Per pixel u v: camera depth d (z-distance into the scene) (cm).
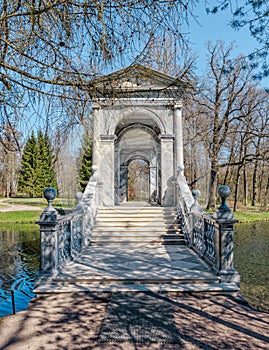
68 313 398
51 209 518
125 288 478
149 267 580
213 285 484
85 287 484
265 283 804
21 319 382
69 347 312
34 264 1049
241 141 2467
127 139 1559
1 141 445
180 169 1030
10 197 3784
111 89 395
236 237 1559
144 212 992
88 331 346
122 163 1623
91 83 372
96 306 421
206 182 2459
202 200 2459
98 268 572
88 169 1986
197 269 561
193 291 467
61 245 581
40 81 359
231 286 480
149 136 1535
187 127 2128
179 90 520
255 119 2355
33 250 1296
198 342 319
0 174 3650
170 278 501
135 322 366
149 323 363
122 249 773
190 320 373
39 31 346
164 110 1097
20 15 327
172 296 461
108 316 385
